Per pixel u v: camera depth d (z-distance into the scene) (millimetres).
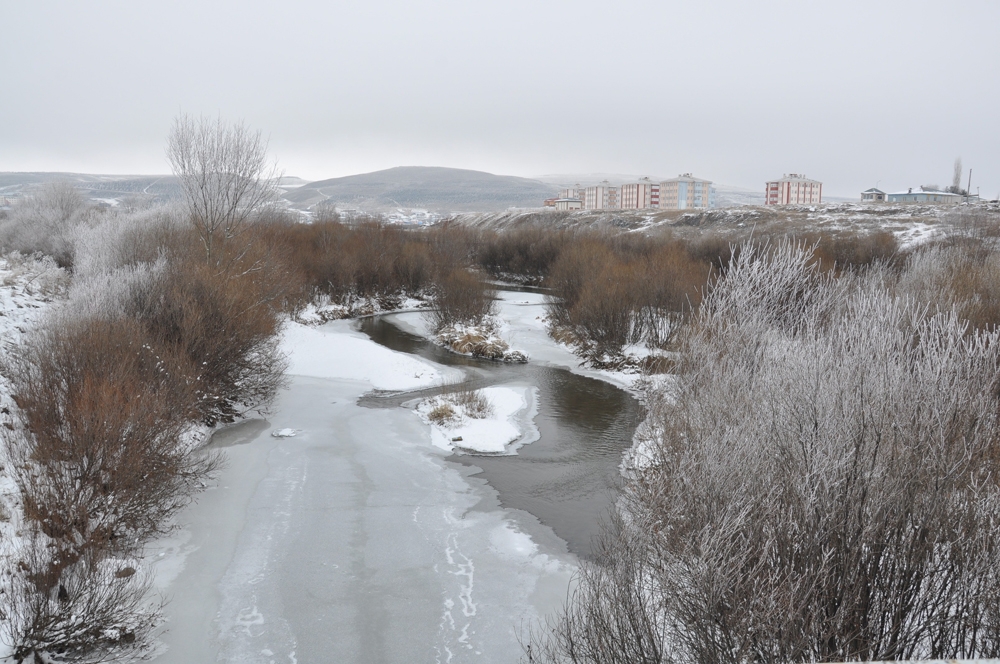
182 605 9570
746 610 6105
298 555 11297
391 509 13359
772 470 7930
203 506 12945
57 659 7836
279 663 8492
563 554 11602
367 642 8992
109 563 9555
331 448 16781
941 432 7348
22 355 13008
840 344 9383
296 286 32500
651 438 15047
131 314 16922
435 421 19125
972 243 34875
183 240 25938
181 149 26547
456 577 10766
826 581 6297
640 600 6574
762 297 14414
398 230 54781
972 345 9227
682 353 16047
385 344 31406
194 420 15266
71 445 10211
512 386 24062
